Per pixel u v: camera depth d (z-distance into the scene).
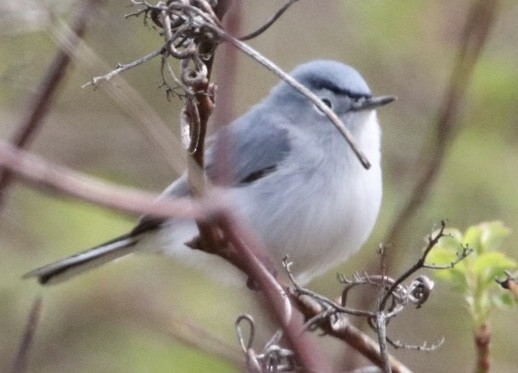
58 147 13.45
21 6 7.62
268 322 5.01
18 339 11.84
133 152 13.64
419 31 12.47
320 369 4.36
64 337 12.09
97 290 11.80
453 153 12.57
